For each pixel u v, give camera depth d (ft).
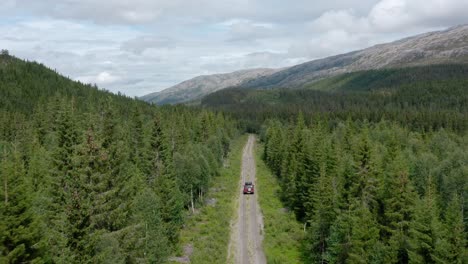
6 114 372.17
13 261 71.97
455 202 117.80
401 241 123.13
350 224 130.31
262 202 239.30
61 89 627.05
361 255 120.16
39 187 141.18
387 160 222.69
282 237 176.55
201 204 228.63
